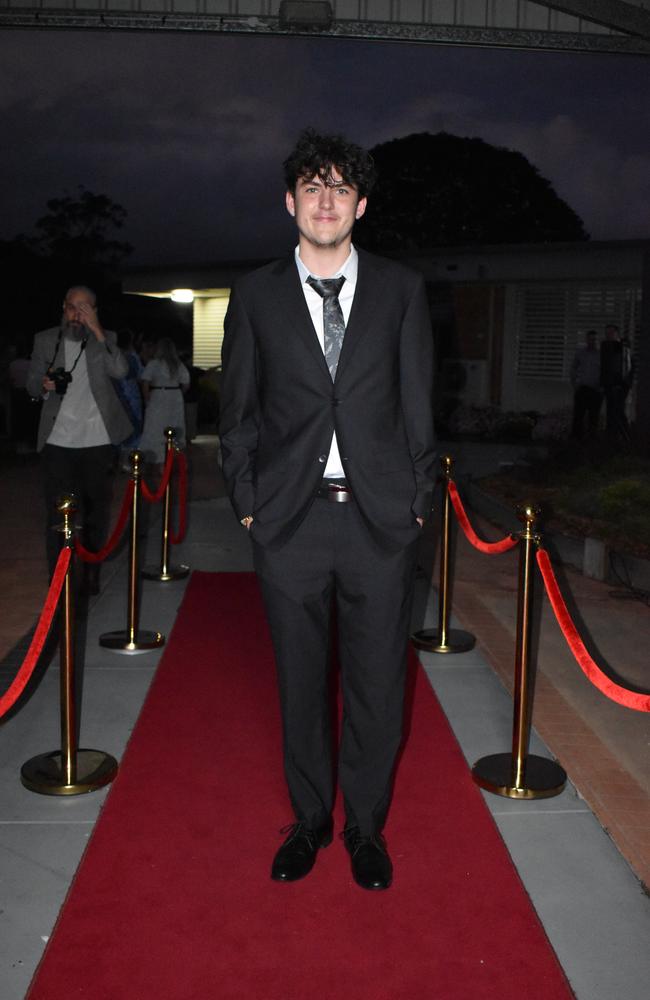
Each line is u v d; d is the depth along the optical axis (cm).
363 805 321
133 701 477
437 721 457
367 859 318
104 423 625
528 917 300
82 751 411
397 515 302
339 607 318
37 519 1020
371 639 310
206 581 724
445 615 565
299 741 321
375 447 300
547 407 2034
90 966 273
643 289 1346
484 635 598
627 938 293
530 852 341
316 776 325
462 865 330
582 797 383
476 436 1941
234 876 321
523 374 2058
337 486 303
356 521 304
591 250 1922
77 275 3191
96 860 329
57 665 530
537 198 4019
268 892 311
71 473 626
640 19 1378
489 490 1220
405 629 314
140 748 421
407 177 4053
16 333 3134
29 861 332
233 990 264
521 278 1986
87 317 613
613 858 338
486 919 299
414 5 1402
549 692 503
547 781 389
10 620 623
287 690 317
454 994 264
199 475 1354
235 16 1371
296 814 329
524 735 381
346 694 322
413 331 304
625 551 839
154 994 262
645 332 1341
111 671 520
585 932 295
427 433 308
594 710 483
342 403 296
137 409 1028
